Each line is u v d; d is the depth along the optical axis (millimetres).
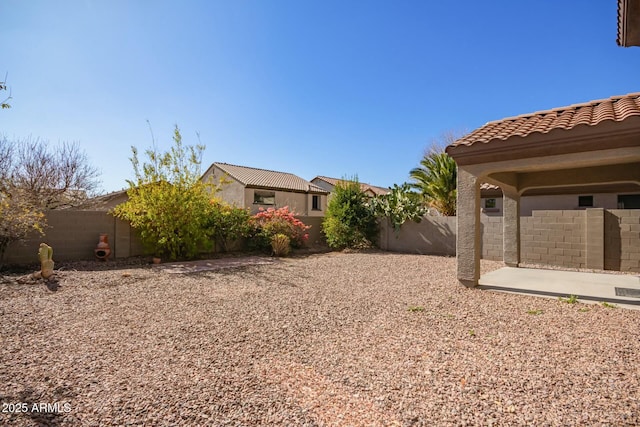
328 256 13188
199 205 11414
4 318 4805
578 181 8461
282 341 3953
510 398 2611
